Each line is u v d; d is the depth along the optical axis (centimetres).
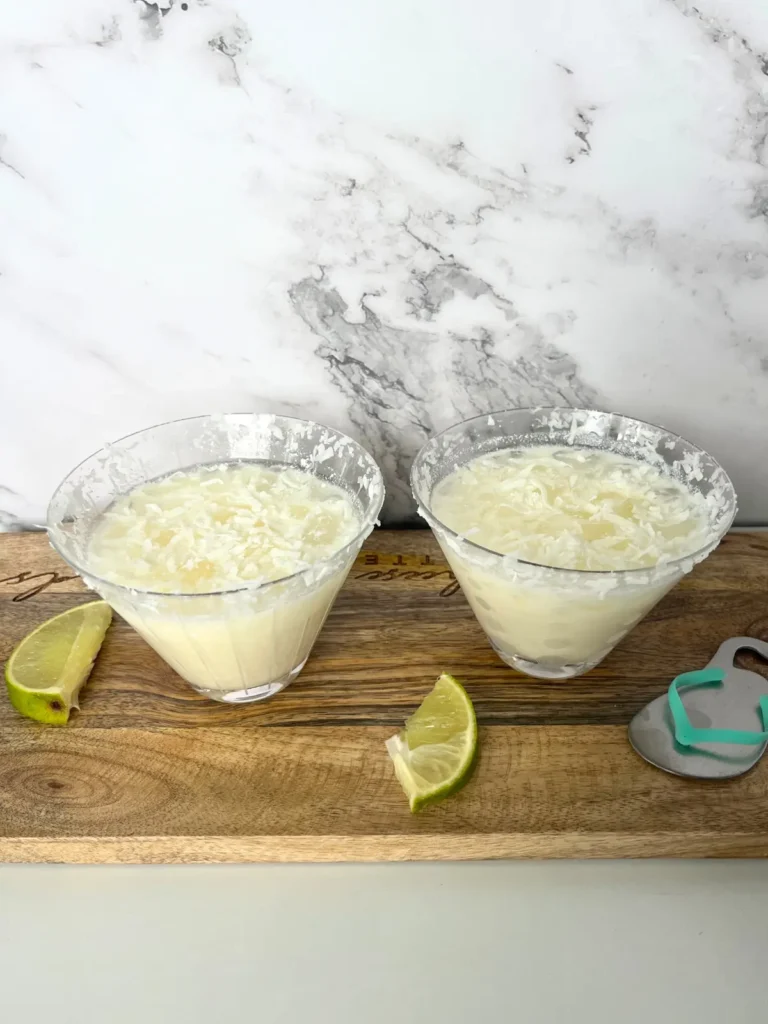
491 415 30
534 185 28
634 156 27
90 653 28
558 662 27
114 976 20
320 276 30
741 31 25
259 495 28
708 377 32
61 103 26
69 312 30
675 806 23
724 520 25
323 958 21
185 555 25
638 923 22
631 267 29
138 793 24
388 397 33
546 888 22
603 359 32
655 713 26
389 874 23
